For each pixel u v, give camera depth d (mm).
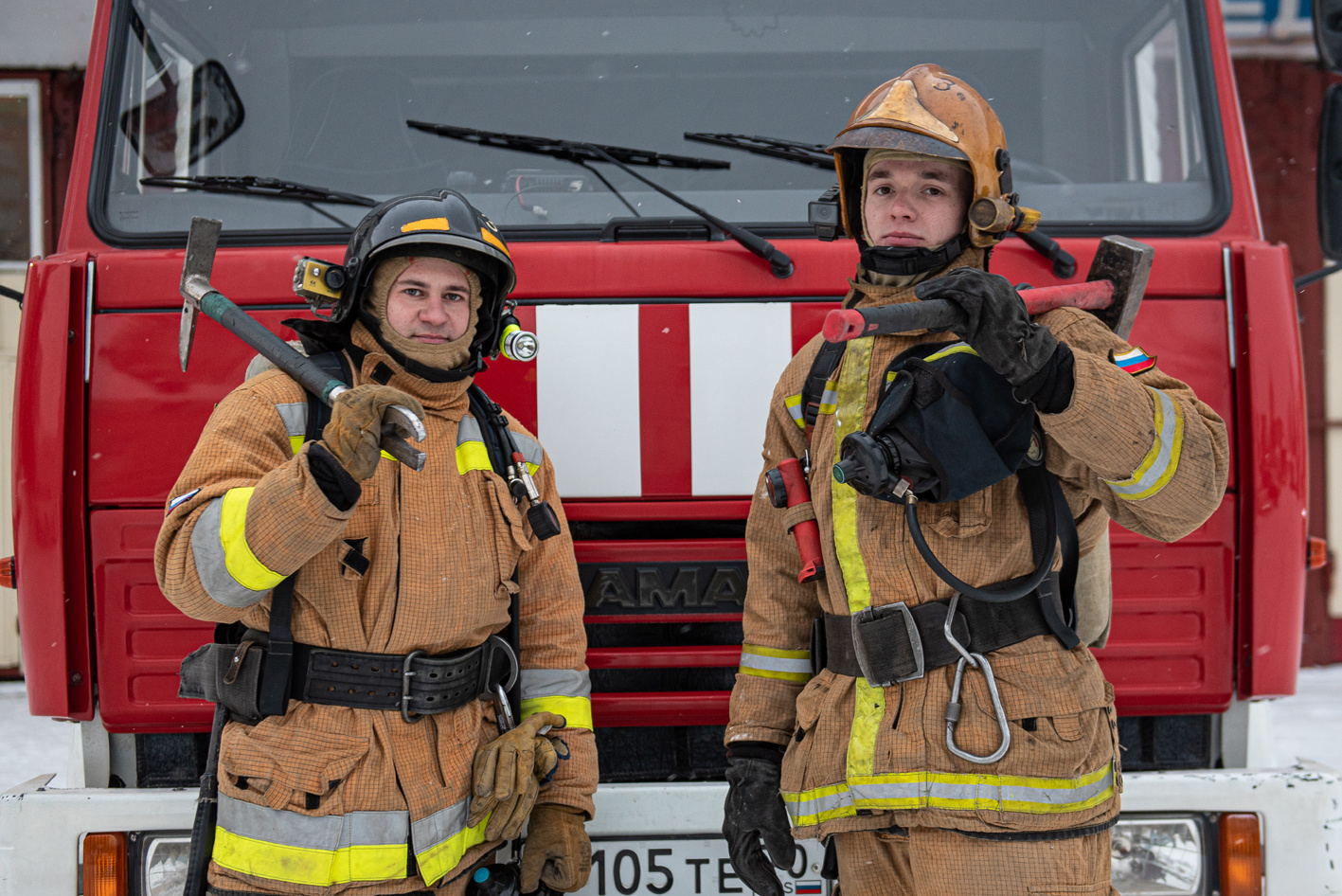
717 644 2457
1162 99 2865
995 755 1714
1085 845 1777
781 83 2867
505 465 2055
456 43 2887
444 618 1896
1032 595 1804
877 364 1915
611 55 2873
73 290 2412
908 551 1825
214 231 1988
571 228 2629
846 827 1843
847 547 1876
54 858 2268
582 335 2426
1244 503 2439
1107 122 2910
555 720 2064
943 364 1728
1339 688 7281
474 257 1986
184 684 1981
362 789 1810
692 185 2697
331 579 1850
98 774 2480
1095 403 1604
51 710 2396
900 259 1917
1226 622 2451
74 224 2650
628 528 2441
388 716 1854
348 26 2887
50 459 2381
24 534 2385
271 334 1883
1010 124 2922
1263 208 8039
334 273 1945
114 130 2727
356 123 2832
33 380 2393
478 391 2109
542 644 2123
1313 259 8039
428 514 1903
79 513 2396
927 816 1747
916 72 1955
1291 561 2432
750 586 2137
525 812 1969
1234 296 2465
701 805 2316
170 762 2502
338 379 1947
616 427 2420
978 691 1753
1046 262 2502
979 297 1560
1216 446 1731
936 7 2922
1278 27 7965
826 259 2432
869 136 1887
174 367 2400
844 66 2883
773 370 2428
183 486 1817
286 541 1672
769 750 2055
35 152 6977
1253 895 2303
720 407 2422
